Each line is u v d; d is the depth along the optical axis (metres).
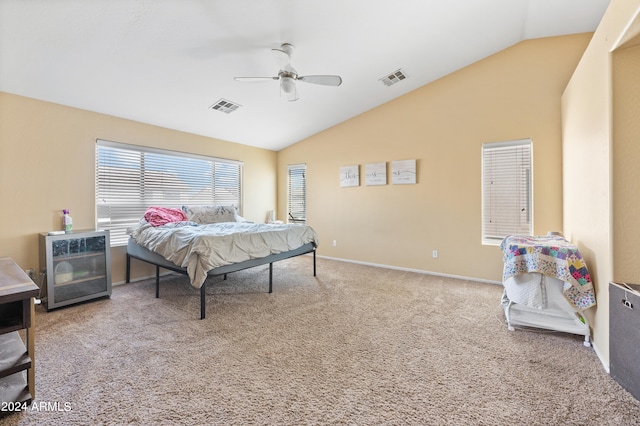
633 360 1.51
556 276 2.15
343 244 5.09
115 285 3.60
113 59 2.59
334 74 3.53
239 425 1.33
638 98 1.67
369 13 2.53
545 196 3.35
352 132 4.91
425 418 1.37
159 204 4.11
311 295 3.21
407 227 4.37
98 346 2.05
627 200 1.71
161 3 2.08
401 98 4.36
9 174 2.82
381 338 2.19
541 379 1.67
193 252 2.54
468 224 3.86
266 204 5.76
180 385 1.62
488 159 3.76
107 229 3.38
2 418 1.35
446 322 2.49
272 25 2.50
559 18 2.92
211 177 4.83
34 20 2.04
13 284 1.53
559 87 3.28
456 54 3.47
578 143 2.52
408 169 4.31
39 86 2.80
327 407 1.45
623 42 1.64
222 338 2.19
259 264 3.08
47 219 3.06
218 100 3.66
